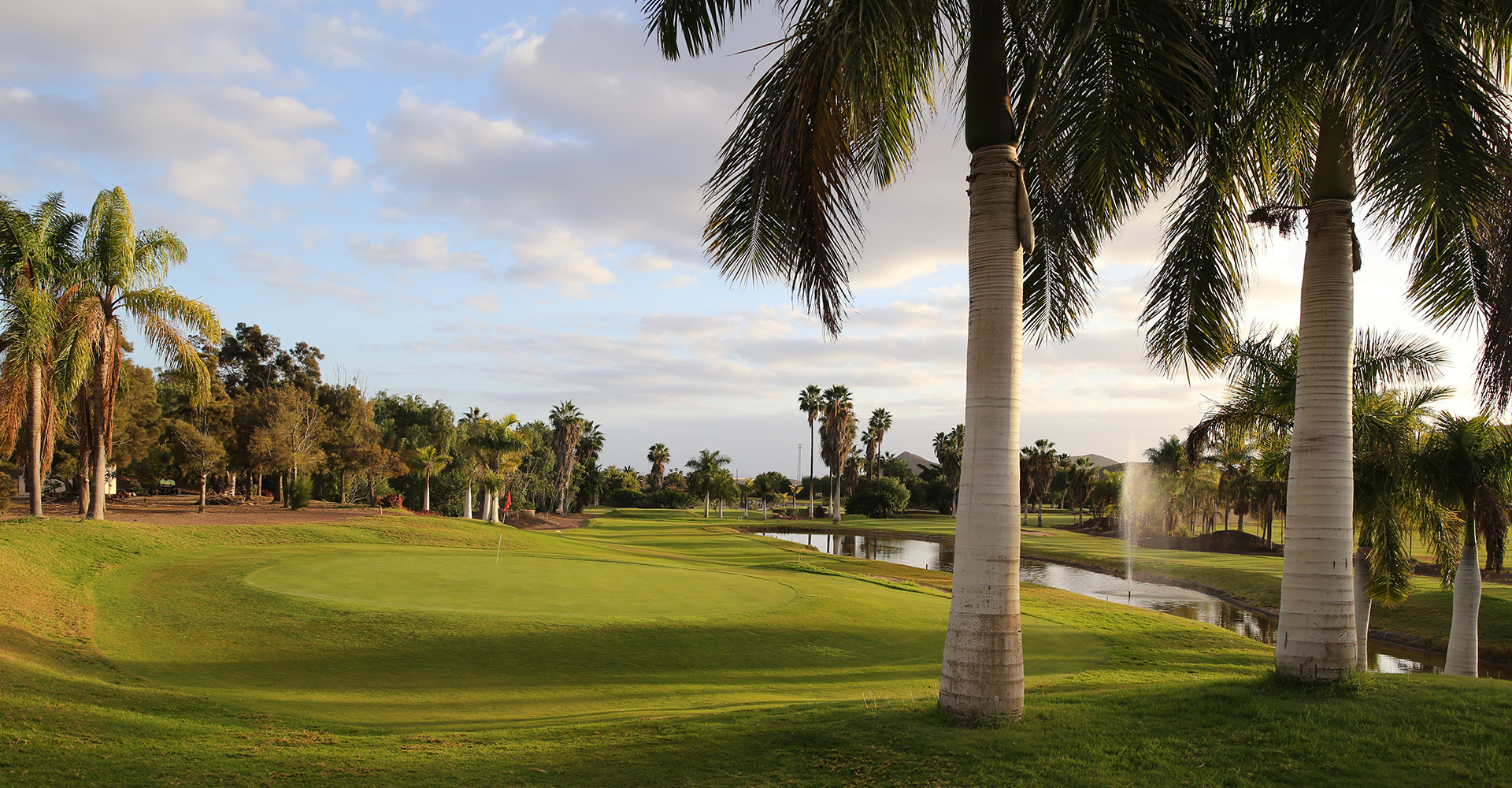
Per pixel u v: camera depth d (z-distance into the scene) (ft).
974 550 21.45
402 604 47.06
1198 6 23.29
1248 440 52.65
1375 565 47.91
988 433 21.52
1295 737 19.88
